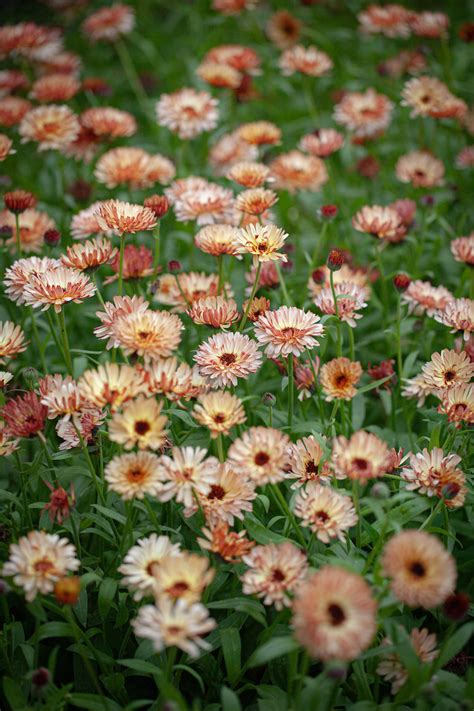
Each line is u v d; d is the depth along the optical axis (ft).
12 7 10.10
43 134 6.09
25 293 4.82
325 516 4.46
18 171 7.50
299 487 4.65
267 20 9.95
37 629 4.40
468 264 5.44
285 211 6.75
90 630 4.59
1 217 5.85
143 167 5.92
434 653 4.42
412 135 8.34
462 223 6.36
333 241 6.51
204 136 7.35
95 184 6.93
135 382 4.47
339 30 9.76
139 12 10.27
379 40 9.42
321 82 8.83
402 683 4.41
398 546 4.12
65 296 4.80
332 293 5.02
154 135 8.05
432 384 4.91
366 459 4.37
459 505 4.61
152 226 4.96
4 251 5.78
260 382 5.61
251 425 5.32
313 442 4.69
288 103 8.97
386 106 6.72
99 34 8.18
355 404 5.38
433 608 4.75
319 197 7.04
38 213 5.92
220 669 4.75
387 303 5.84
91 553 4.94
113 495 4.80
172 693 4.19
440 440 5.13
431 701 4.50
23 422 4.56
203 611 4.09
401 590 4.10
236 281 6.06
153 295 5.44
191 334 5.78
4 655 4.59
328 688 4.36
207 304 4.94
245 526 4.66
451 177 7.36
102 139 6.45
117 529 4.85
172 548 4.37
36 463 4.76
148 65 9.75
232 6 8.25
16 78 7.45
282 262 5.52
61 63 7.98
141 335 4.60
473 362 5.09
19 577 4.27
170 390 4.55
